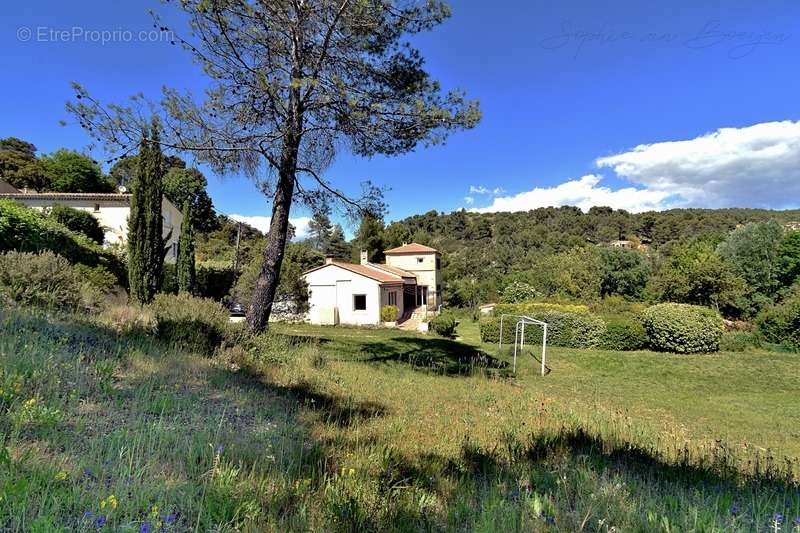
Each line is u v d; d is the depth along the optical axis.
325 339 14.83
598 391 10.95
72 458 2.62
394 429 4.97
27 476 2.24
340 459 3.63
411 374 9.89
